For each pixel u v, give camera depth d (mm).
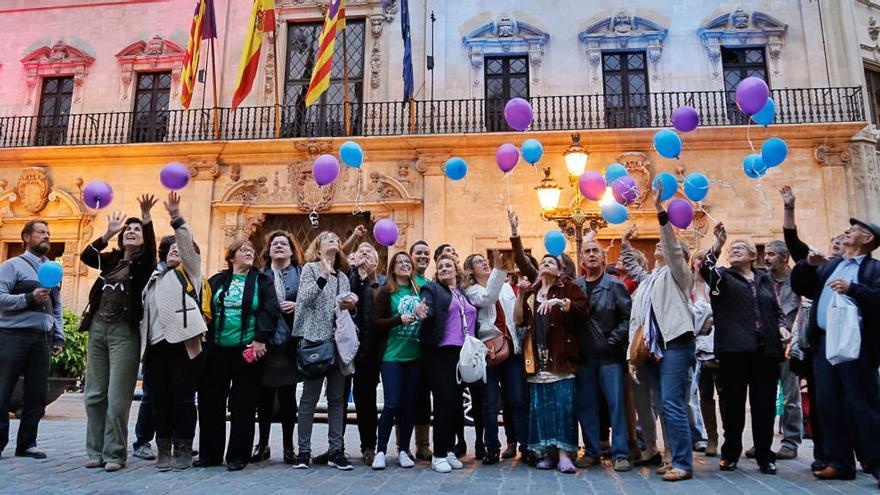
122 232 5352
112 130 16484
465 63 15961
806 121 14758
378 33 16281
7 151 15984
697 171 14477
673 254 4828
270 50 16562
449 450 5219
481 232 14773
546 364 5125
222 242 15258
